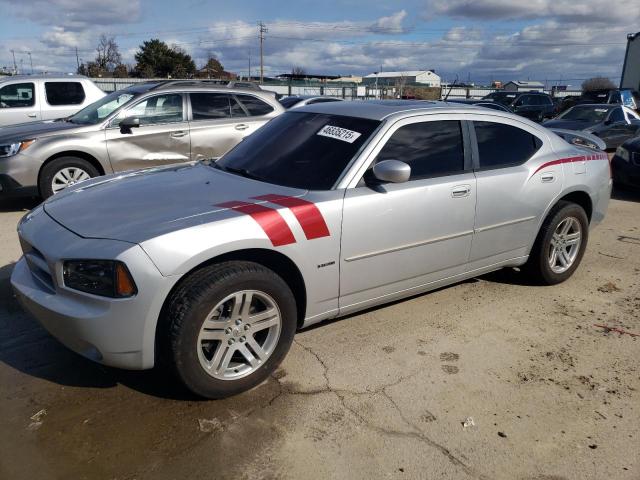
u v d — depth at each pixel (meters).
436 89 50.34
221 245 2.78
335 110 4.03
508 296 4.57
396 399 3.06
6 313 3.99
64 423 2.79
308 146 3.73
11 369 3.27
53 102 10.44
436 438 2.75
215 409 2.92
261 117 8.11
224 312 2.92
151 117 7.34
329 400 3.03
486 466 2.57
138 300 2.61
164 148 7.37
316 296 3.26
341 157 3.51
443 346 3.68
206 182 3.54
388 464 2.55
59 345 3.56
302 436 2.73
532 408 3.02
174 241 2.68
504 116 4.36
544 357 3.58
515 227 4.30
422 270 3.77
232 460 2.55
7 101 10.09
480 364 3.46
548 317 4.19
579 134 7.68
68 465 2.50
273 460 2.56
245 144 4.21
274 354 3.10
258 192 3.29
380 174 3.27
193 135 7.53
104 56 61.25
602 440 2.78
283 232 3.00
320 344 3.65
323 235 3.17
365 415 2.91
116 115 7.13
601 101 21.83
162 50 61.25
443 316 4.15
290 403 2.99
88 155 6.98
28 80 10.26
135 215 2.96
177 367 2.75
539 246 4.57
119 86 35.09
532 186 4.30
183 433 2.73
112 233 2.76
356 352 3.56
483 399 3.09
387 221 3.44
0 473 2.44
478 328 3.96
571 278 5.05
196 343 2.76
